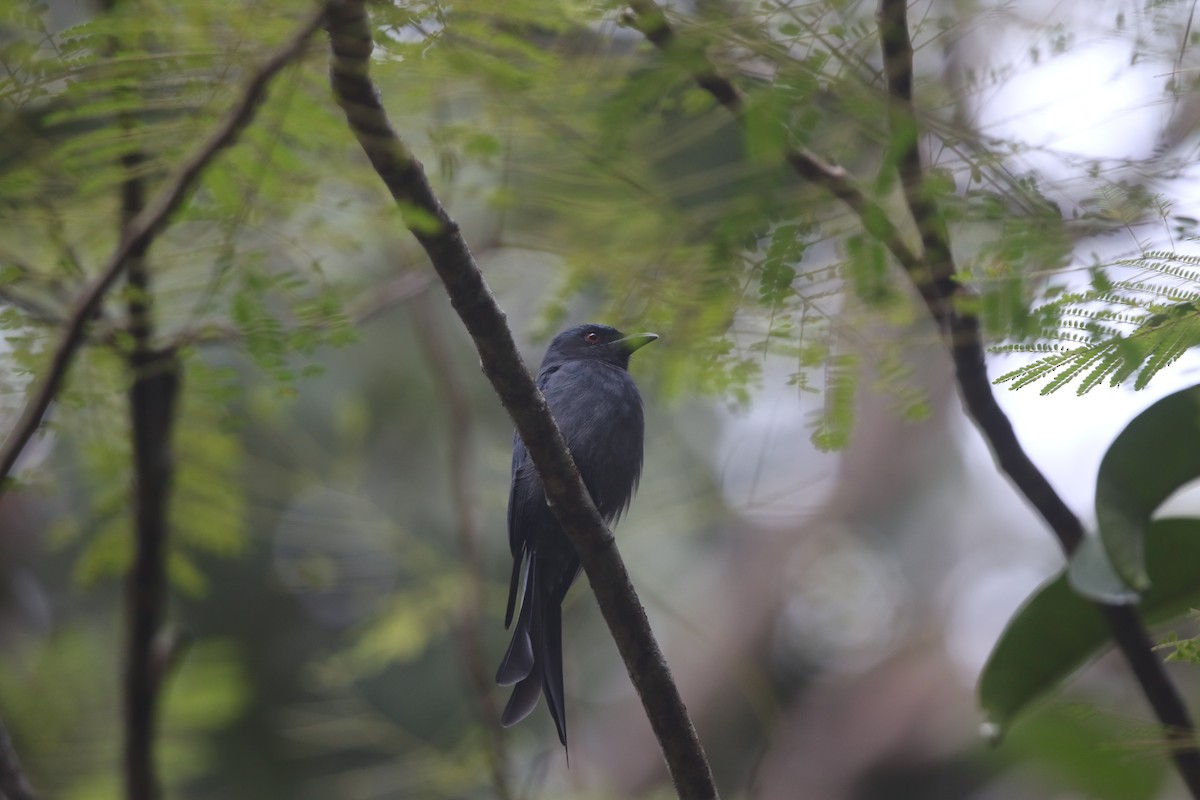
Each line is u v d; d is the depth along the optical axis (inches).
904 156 240.5
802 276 276.5
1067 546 259.0
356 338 306.2
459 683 548.4
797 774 664.4
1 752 292.8
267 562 562.9
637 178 308.0
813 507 640.4
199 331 318.7
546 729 577.0
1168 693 251.8
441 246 234.1
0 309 308.2
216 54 258.4
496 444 538.0
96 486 386.0
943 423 745.0
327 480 460.8
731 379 327.3
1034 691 284.2
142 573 328.5
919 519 732.7
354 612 569.0
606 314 352.5
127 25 255.9
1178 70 239.1
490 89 282.4
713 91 246.8
